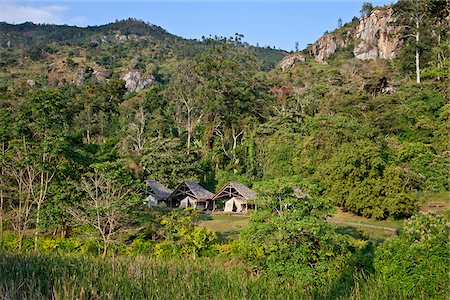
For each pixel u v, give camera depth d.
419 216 11.79
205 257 17.59
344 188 28.97
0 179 22.94
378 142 33.31
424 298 10.40
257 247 14.16
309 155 35.66
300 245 13.70
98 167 18.53
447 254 10.50
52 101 23.06
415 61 55.19
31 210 22.38
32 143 21.20
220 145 45.78
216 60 54.84
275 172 38.31
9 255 12.91
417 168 30.23
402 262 10.95
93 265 12.62
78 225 19.88
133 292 10.45
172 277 12.36
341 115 39.19
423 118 38.06
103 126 56.03
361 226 25.11
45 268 11.69
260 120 50.66
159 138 44.88
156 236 20.44
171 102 57.28
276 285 12.72
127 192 19.06
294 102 52.41
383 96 43.50
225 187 35.94
